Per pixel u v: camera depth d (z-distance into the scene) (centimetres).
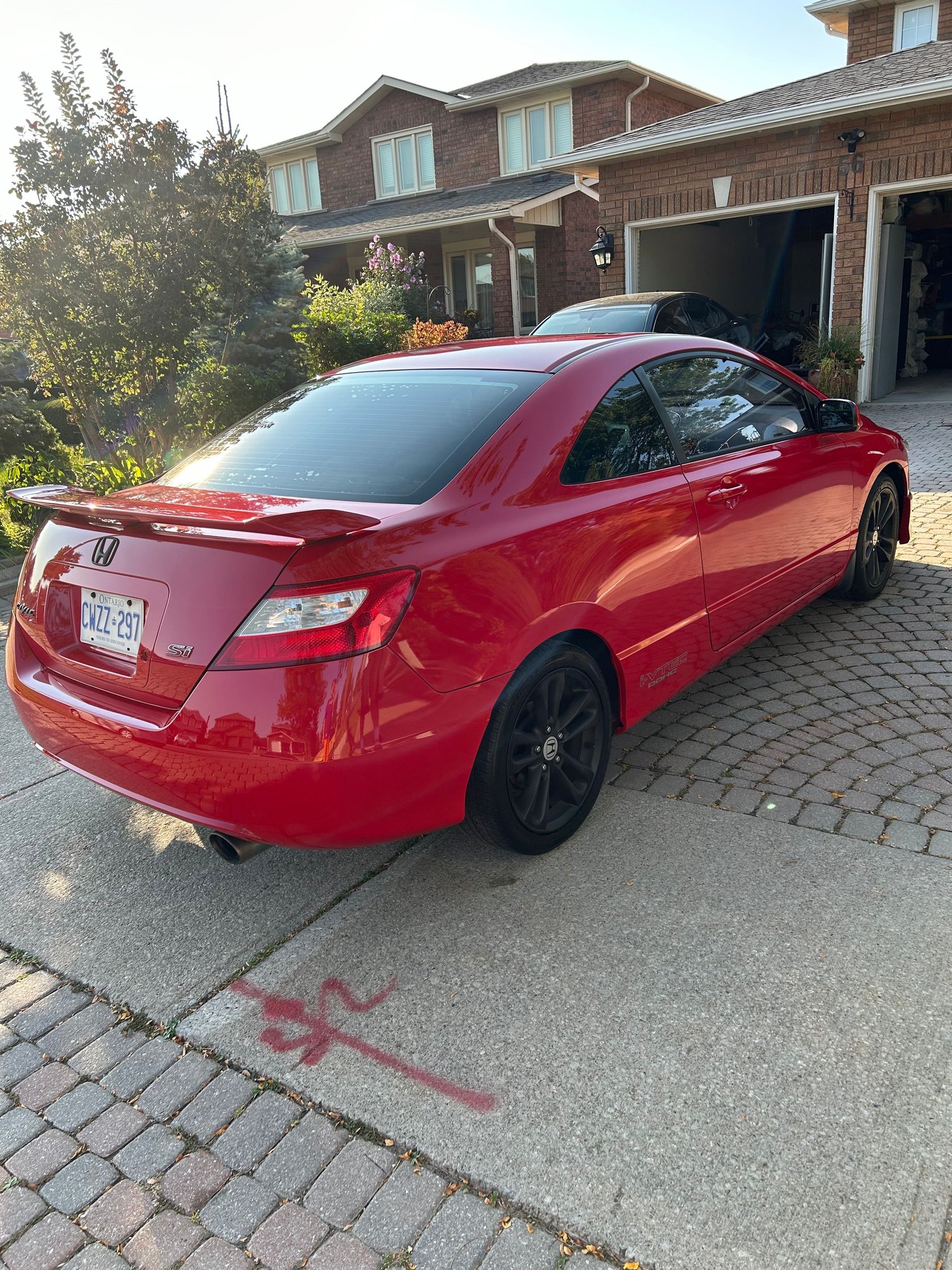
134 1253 171
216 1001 236
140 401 892
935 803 294
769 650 432
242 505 236
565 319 961
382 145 2219
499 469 255
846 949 232
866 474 445
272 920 268
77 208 806
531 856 285
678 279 1584
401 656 217
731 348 373
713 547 327
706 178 1239
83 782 368
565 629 262
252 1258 168
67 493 271
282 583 209
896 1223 163
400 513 232
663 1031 211
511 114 1984
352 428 286
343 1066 210
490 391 284
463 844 298
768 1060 200
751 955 233
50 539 279
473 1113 194
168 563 229
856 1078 194
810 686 389
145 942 262
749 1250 161
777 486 366
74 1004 240
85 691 255
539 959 239
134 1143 195
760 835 285
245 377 944
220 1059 216
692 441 330
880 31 1797
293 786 212
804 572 402
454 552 231
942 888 253
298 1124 196
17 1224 178
